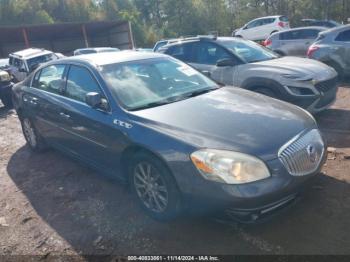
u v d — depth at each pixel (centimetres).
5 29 2712
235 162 286
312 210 340
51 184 465
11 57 1549
